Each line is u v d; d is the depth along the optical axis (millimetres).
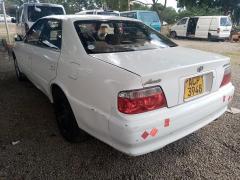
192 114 2518
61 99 3240
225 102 2963
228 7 27797
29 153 2977
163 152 3043
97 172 2668
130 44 3203
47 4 10266
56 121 3578
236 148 3135
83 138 3123
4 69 6980
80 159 2877
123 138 2203
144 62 2518
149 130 2215
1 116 3922
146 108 2215
